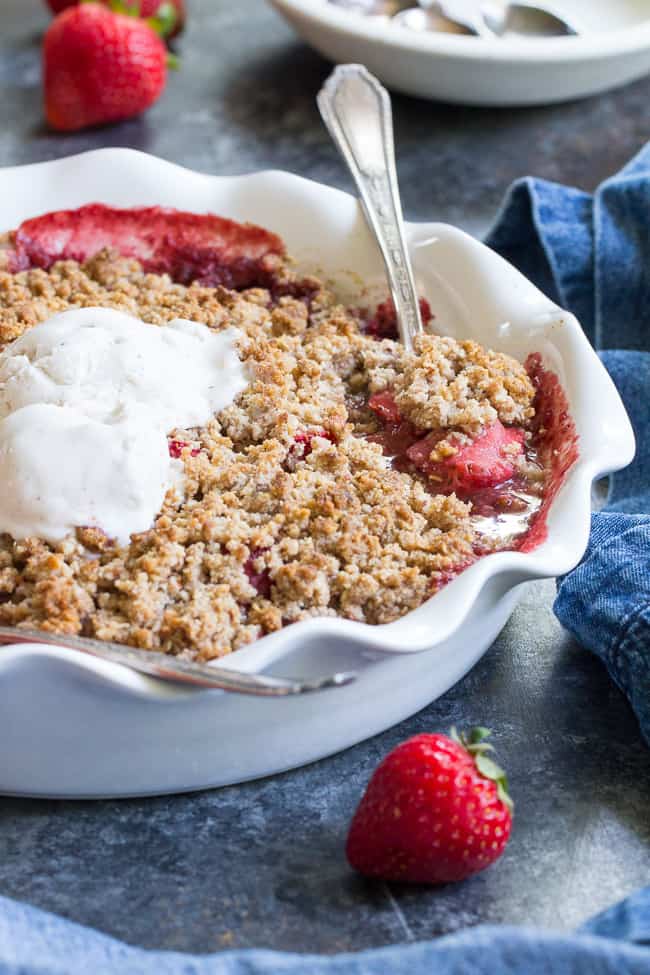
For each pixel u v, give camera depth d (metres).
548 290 0.82
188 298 0.74
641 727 0.64
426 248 0.74
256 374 0.69
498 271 0.73
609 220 0.79
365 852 0.59
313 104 0.94
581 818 0.62
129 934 0.59
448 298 0.73
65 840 0.61
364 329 0.75
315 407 0.69
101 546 0.63
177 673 0.59
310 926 0.59
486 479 0.67
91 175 0.77
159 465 0.65
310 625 0.59
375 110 0.78
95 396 0.67
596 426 0.67
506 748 0.64
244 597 0.63
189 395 0.68
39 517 0.64
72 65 0.89
